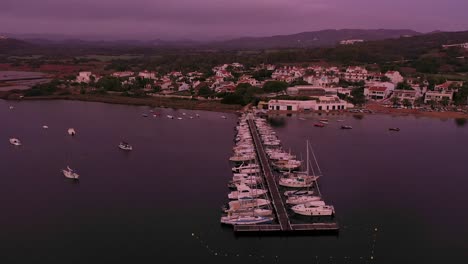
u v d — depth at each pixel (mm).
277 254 108250
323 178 158750
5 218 126438
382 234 116938
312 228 117688
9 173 165750
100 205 135000
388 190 146750
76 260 104438
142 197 141000
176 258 105562
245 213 125875
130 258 105312
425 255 106812
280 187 150875
